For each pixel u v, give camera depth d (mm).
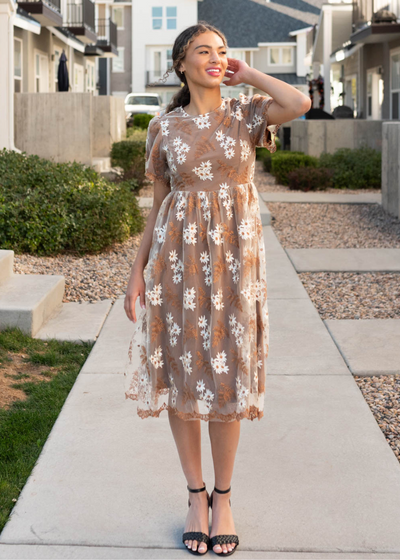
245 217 2197
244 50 44188
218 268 2191
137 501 2598
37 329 4613
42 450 2980
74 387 3701
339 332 4676
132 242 7625
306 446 3037
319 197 11789
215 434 2324
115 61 42125
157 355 2293
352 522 2469
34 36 16453
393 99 18031
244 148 2178
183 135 2172
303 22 45219
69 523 2459
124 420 3291
